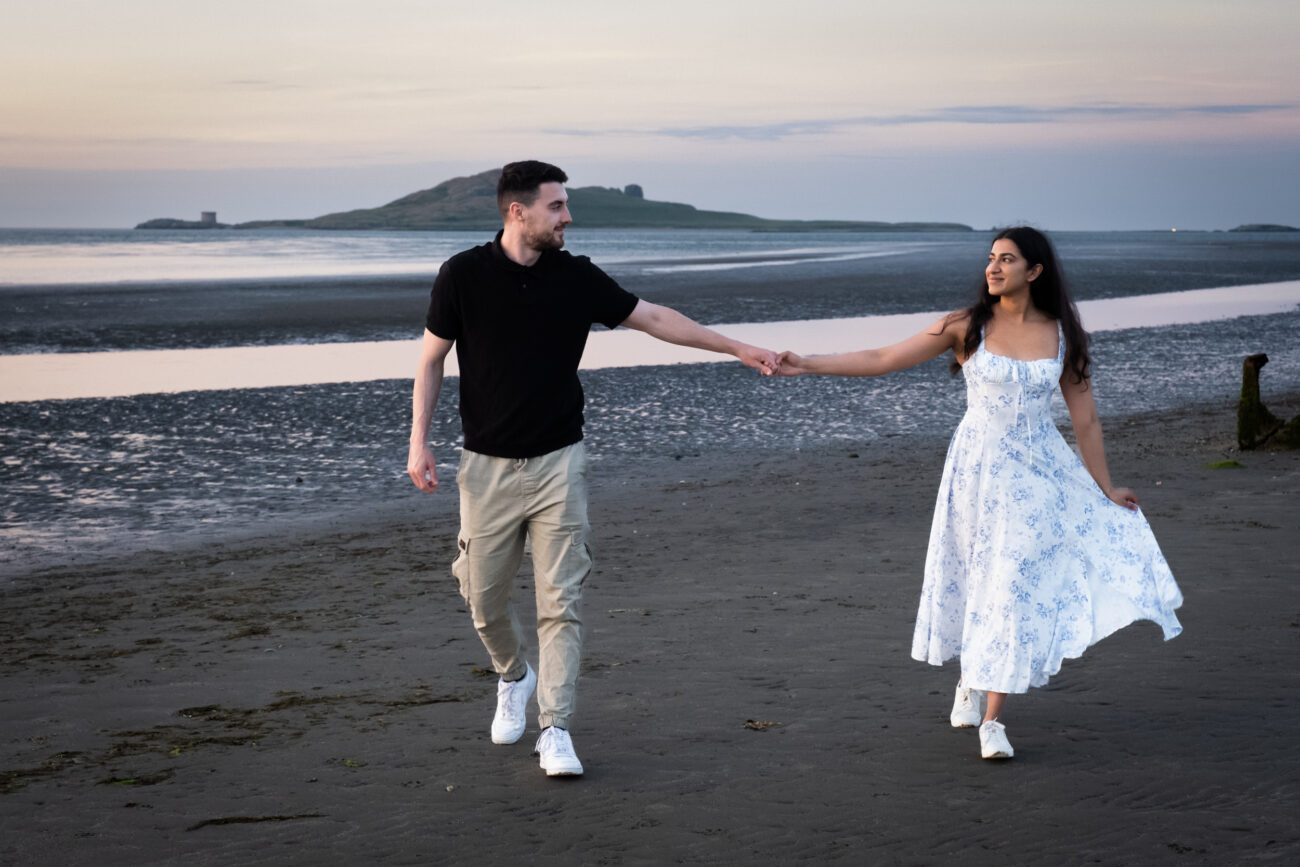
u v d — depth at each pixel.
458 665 5.60
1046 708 4.70
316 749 4.39
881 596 6.75
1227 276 52.97
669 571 7.62
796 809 3.71
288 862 3.36
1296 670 5.06
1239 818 3.54
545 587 4.16
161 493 10.96
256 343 24.64
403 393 17.23
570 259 4.14
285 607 6.98
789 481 11.14
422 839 3.52
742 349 4.41
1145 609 4.09
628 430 14.44
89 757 4.33
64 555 8.73
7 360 21.38
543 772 4.10
